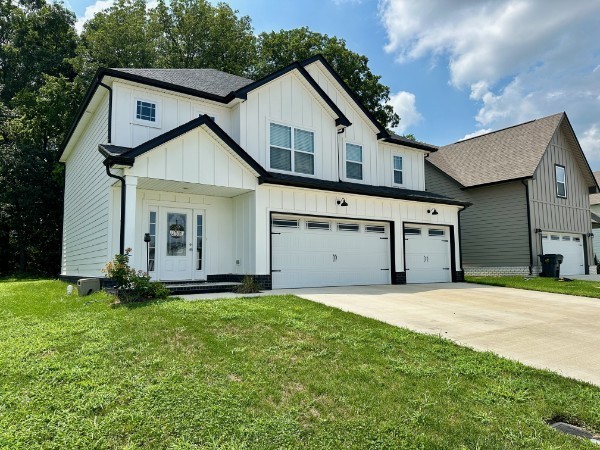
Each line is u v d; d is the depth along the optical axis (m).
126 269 8.57
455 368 5.07
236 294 10.10
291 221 12.51
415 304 9.51
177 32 29.64
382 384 4.50
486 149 22.30
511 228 19.33
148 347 5.29
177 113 12.23
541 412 4.04
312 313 7.50
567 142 21.75
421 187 18.17
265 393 4.16
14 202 23.97
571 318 8.36
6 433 3.31
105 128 11.55
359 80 29.89
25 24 29.81
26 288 13.23
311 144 14.12
